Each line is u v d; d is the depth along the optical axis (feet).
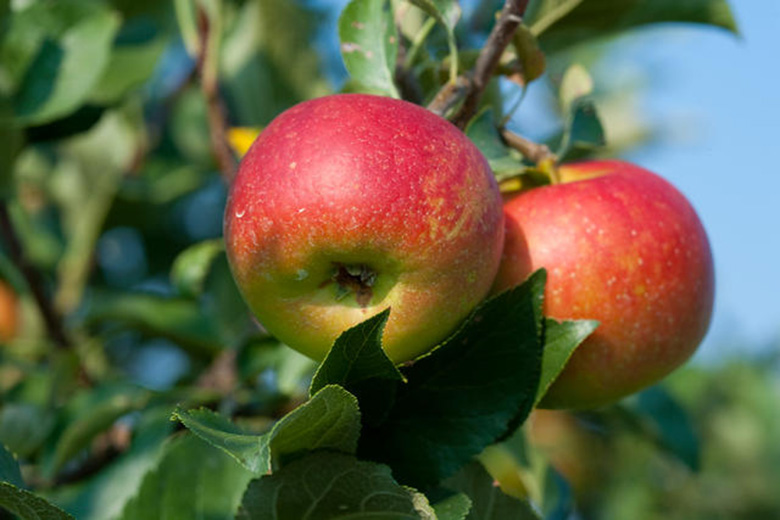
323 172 2.10
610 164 2.41
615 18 2.75
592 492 4.11
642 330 2.27
